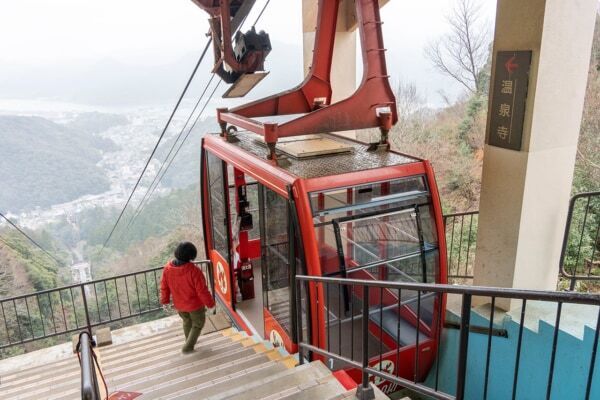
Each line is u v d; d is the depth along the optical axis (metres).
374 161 4.41
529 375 3.83
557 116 3.79
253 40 5.36
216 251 6.48
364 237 4.10
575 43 3.67
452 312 4.44
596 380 3.28
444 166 14.35
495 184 4.08
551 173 3.95
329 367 4.11
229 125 5.81
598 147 9.07
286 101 5.57
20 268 22.12
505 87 3.83
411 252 4.28
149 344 6.20
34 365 6.31
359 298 4.56
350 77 7.14
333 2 5.31
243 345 5.16
